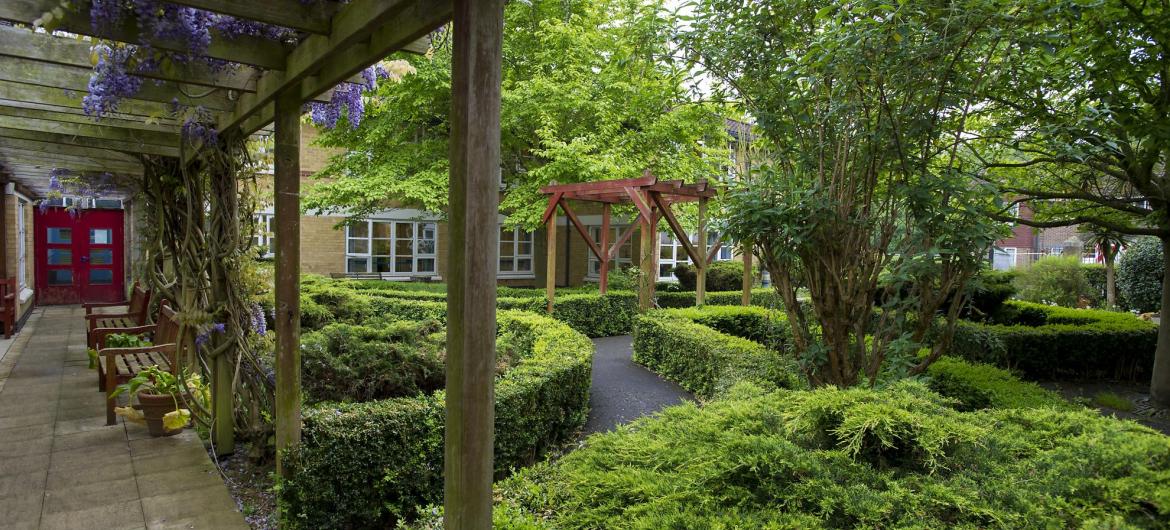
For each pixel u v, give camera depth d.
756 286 13.32
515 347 5.27
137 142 4.16
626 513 1.91
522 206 10.66
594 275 16.22
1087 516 1.74
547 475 2.45
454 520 1.65
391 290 10.27
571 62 9.89
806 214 3.78
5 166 6.62
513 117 9.60
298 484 2.90
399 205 14.52
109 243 11.45
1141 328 7.46
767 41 4.14
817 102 3.94
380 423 3.13
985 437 2.22
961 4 3.19
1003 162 5.70
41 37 2.55
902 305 3.86
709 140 10.45
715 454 2.15
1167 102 4.86
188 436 4.23
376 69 3.56
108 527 2.93
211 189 3.98
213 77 2.79
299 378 3.00
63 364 6.39
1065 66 4.54
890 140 3.59
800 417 2.37
